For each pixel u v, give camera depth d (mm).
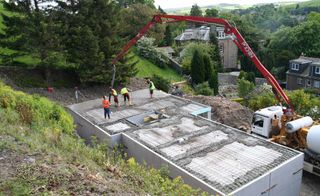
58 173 7910
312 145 15305
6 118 12133
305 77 49719
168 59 46344
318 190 15570
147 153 14664
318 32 61250
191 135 16312
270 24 97375
